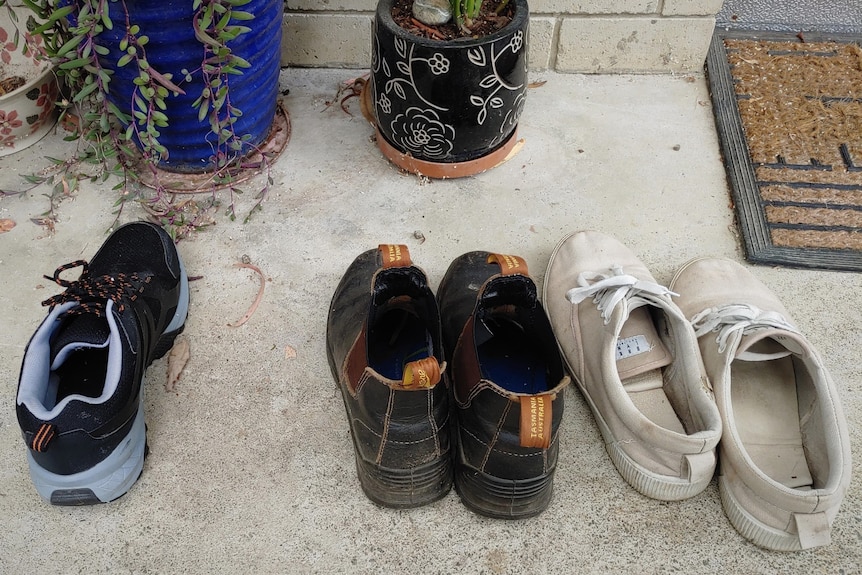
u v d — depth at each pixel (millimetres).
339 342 1161
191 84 1351
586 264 1340
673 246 1493
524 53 1406
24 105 1550
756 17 2037
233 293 1390
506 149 1587
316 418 1218
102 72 1240
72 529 1083
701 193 1601
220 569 1050
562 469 1165
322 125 1724
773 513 1006
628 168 1647
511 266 1092
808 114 1742
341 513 1108
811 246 1469
